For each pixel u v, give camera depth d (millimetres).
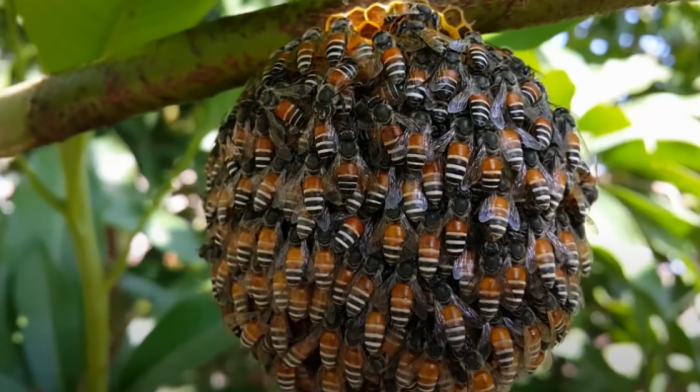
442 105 143
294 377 155
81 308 231
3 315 220
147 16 169
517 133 146
